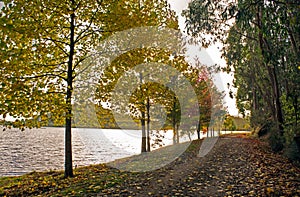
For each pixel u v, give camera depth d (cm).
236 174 864
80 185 765
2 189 866
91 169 1120
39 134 5747
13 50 749
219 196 604
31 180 984
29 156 2211
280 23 925
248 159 1227
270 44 1433
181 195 618
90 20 889
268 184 707
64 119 951
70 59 924
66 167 962
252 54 1788
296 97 1436
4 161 1902
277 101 1533
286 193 613
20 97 762
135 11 941
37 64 844
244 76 2197
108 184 743
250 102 3180
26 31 745
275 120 1798
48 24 839
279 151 1465
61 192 691
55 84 884
